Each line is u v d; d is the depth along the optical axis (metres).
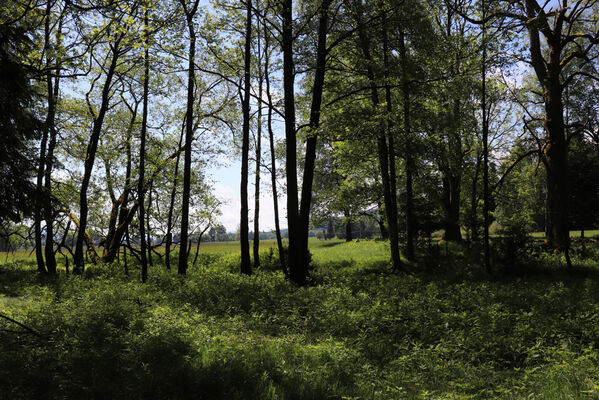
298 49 19.97
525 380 6.65
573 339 8.38
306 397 5.78
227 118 28.84
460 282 18.44
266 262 28.73
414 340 8.93
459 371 7.15
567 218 24.56
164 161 28.22
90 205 26.95
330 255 34.38
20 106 8.99
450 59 19.23
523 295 13.30
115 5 9.53
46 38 16.59
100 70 24.45
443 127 21.84
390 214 22.89
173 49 17.84
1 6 12.12
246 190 21.14
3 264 26.52
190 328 9.12
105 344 7.64
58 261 30.27
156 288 15.16
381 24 19.44
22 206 9.19
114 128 28.38
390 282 17.84
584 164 30.48
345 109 19.41
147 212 29.44
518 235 20.67
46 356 6.79
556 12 25.91
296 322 10.52
